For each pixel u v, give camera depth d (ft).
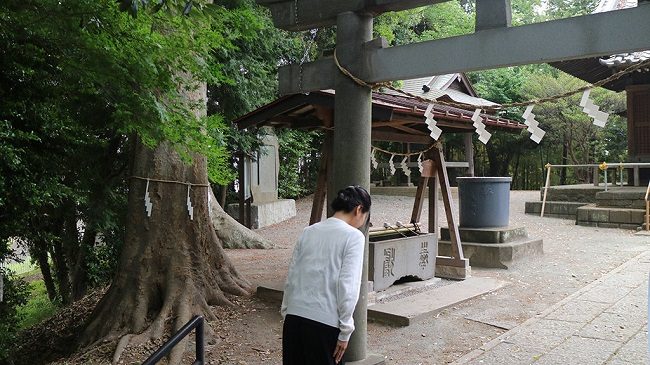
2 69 15.52
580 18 10.35
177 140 13.98
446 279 23.84
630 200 39.50
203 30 14.57
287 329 9.53
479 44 11.49
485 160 84.94
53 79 16.51
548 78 64.95
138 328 18.81
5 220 17.01
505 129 25.11
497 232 27.20
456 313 18.92
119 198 27.91
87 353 17.58
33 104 16.40
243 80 40.24
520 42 10.98
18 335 23.76
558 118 66.54
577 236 35.29
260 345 16.78
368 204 10.28
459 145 77.82
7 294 20.94
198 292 20.12
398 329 17.46
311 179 70.69
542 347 15.17
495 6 11.34
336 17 13.75
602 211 39.22
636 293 20.59
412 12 62.85
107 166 27.17
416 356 15.11
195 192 21.27
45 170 17.75
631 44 9.87
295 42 45.83
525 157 83.82
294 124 21.77
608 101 61.21
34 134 16.15
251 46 41.04
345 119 13.66
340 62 13.56
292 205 52.24
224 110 41.63
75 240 29.68
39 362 20.18
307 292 9.46
